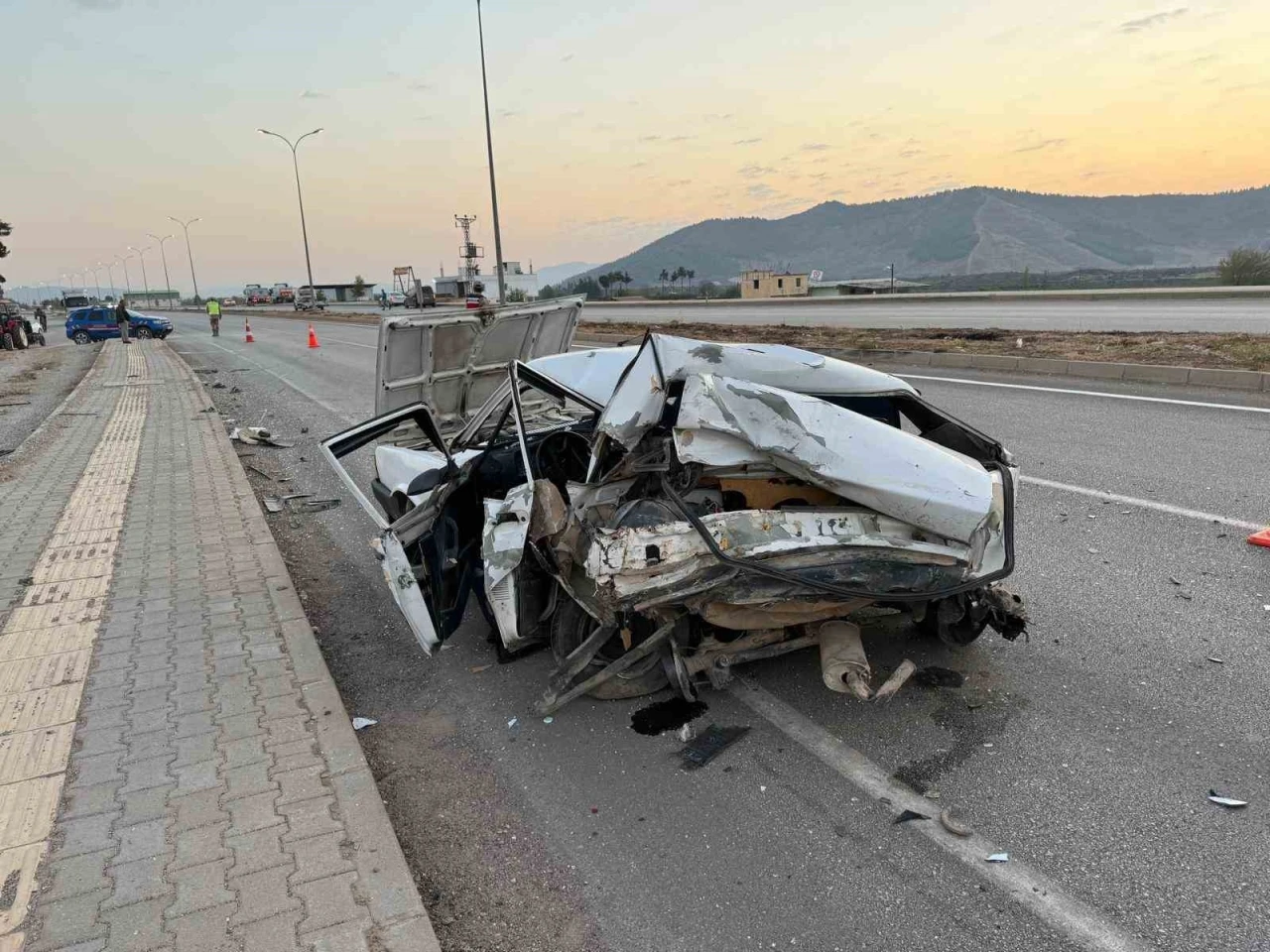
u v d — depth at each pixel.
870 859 2.71
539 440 4.86
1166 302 24.08
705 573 3.25
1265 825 2.75
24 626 4.59
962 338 16.72
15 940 2.32
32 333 35.75
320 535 6.69
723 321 28.02
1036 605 4.51
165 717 3.57
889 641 4.20
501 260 31.12
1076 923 2.39
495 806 3.12
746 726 3.55
